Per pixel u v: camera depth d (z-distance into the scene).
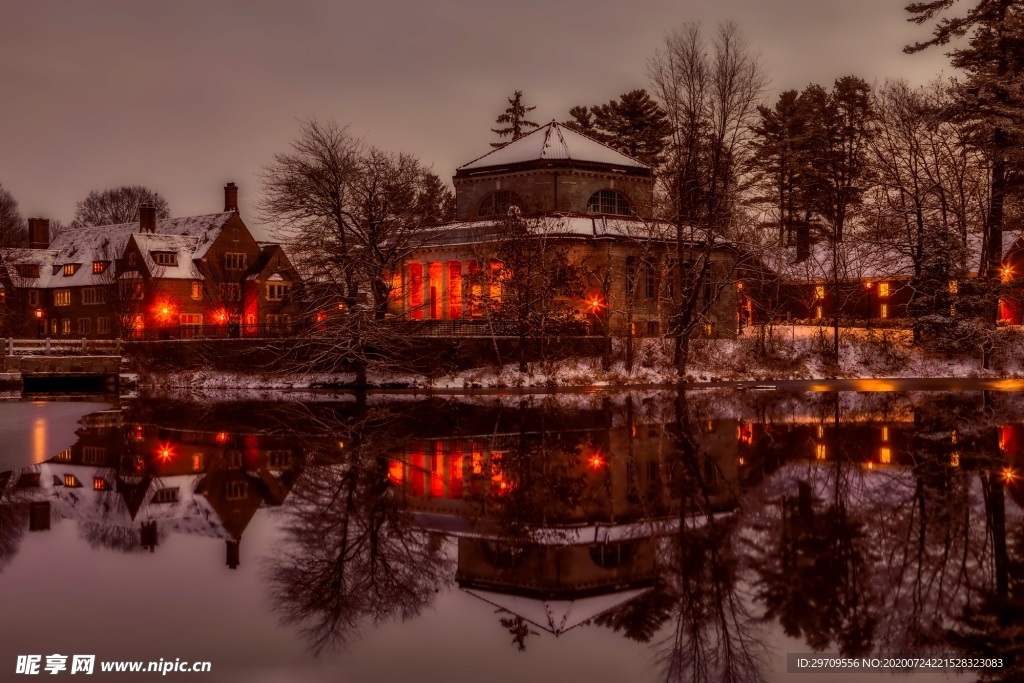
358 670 14.48
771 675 13.98
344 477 28.38
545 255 59.72
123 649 15.13
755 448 32.19
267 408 48.59
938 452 30.83
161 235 96.56
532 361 59.56
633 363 60.81
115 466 30.95
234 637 15.66
